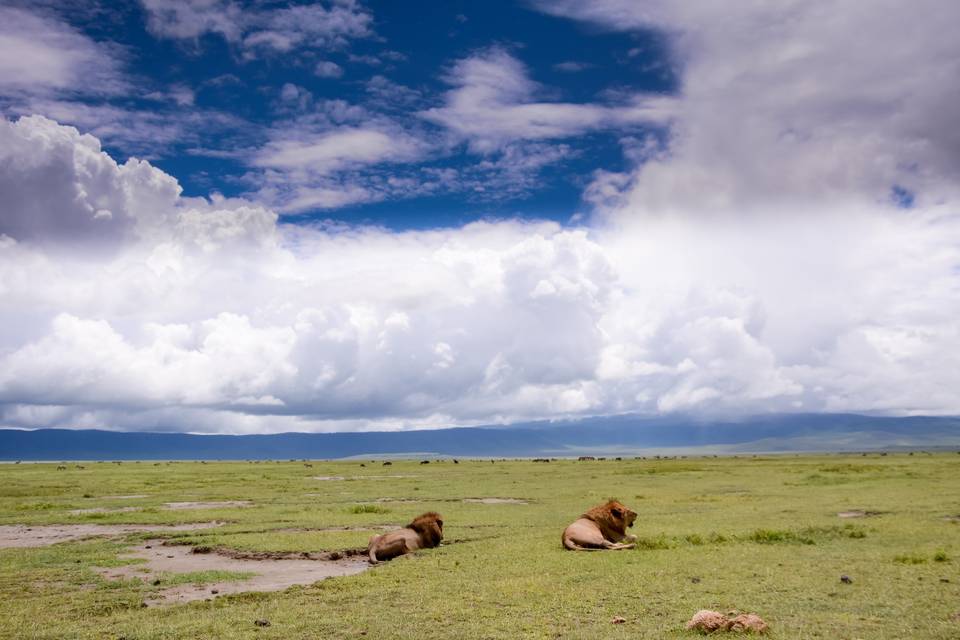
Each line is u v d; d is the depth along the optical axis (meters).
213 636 12.54
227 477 74.88
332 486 58.59
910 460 108.06
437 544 23.17
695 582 16.11
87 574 19.44
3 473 85.31
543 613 13.57
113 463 157.75
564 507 37.72
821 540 22.33
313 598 15.52
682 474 71.12
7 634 12.98
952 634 11.54
